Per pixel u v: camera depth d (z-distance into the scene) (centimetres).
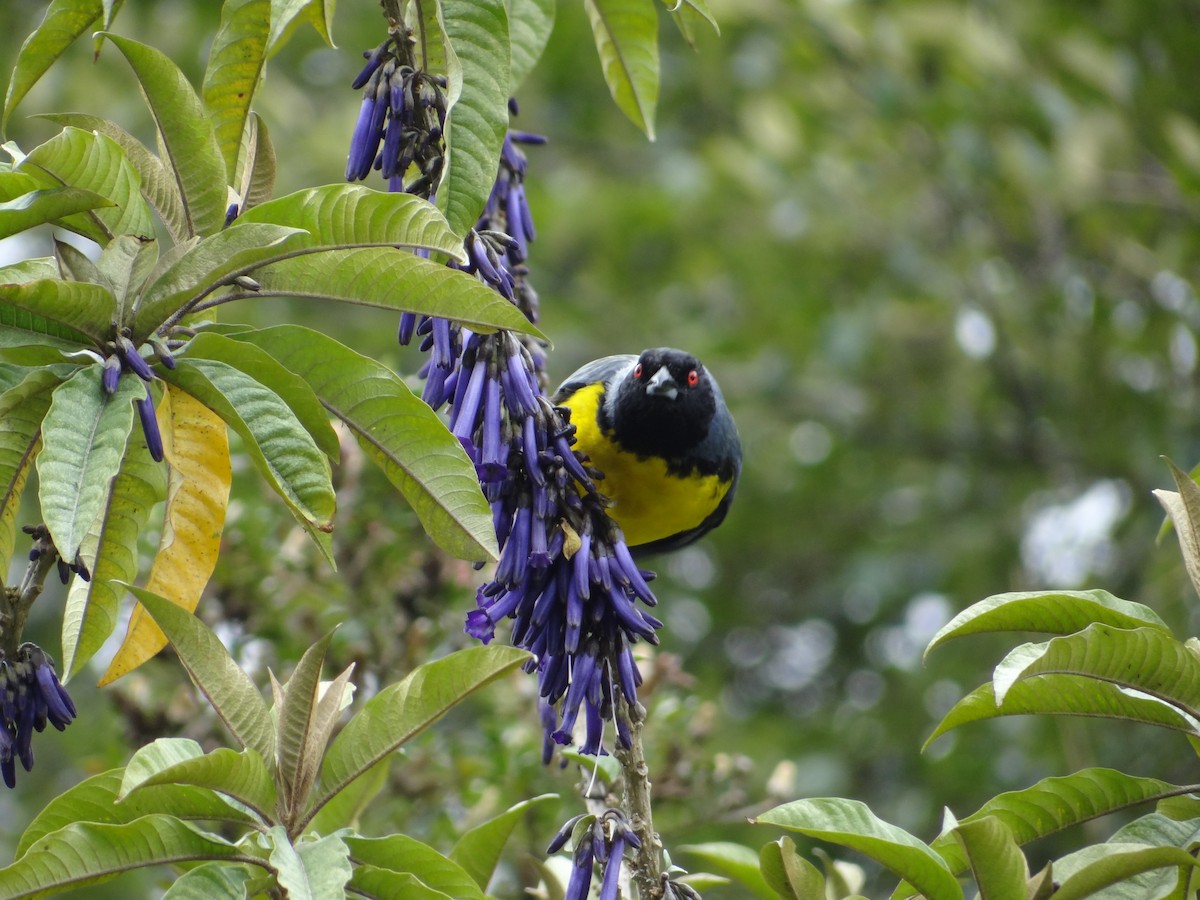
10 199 468
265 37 540
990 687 506
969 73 1598
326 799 477
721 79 1886
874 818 463
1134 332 1670
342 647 932
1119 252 1597
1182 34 1542
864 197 1780
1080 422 1709
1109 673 473
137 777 424
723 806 834
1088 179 1528
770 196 1800
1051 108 1541
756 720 1656
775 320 1895
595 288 2030
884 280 1844
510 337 504
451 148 488
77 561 475
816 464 1864
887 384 1880
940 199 1798
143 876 959
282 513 969
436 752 929
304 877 430
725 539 1909
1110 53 1553
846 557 1850
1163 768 1348
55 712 469
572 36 1962
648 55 685
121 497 482
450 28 498
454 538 475
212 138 486
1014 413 1848
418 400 467
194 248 435
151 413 425
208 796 462
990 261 1823
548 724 555
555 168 2045
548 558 479
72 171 462
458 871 484
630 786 490
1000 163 1608
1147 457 1602
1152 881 491
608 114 2036
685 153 1948
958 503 1825
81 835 437
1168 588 1398
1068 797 515
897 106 1634
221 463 521
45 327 434
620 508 900
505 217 620
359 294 462
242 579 936
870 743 1619
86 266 440
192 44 1683
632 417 853
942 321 1859
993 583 1680
